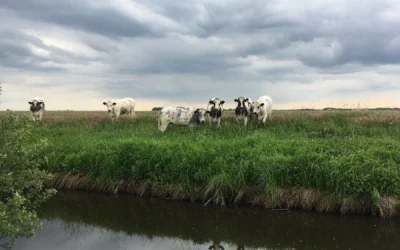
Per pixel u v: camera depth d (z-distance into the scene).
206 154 11.89
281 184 10.58
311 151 11.22
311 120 18.48
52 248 8.24
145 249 8.34
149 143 13.17
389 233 8.90
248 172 10.86
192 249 8.37
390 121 17.30
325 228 9.27
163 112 17.77
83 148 14.16
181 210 10.87
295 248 8.34
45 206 11.54
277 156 11.06
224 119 21.53
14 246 8.29
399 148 11.19
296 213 10.17
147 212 10.88
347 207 9.84
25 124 6.54
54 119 25.41
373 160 10.22
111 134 17.28
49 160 13.80
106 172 12.61
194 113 18.20
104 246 8.48
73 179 13.17
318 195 10.20
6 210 5.90
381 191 9.64
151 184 12.06
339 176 9.91
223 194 11.08
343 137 14.61
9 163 6.24
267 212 10.33
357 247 8.27
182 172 11.60
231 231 9.41
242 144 12.82
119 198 12.09
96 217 10.58
